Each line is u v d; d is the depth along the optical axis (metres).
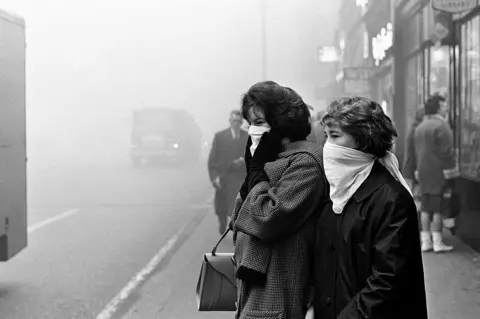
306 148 3.29
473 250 9.96
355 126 2.98
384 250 2.84
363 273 2.92
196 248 11.07
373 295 2.83
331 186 3.06
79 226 13.74
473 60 10.70
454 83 11.76
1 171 7.72
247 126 3.58
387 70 20.73
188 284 8.52
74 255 10.51
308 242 3.23
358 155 3.00
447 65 12.62
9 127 7.99
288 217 3.18
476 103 10.40
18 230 8.24
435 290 7.80
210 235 12.38
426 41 14.83
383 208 2.89
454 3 10.24
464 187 10.59
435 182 9.74
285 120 3.32
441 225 9.91
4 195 7.81
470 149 10.60
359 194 2.97
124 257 10.34
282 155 3.30
